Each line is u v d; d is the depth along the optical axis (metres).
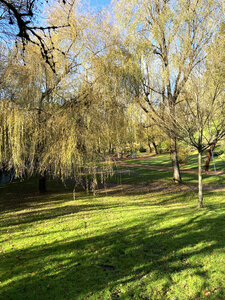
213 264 4.21
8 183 15.76
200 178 8.77
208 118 7.92
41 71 8.29
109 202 10.24
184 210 8.27
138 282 3.81
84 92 9.04
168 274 4.01
